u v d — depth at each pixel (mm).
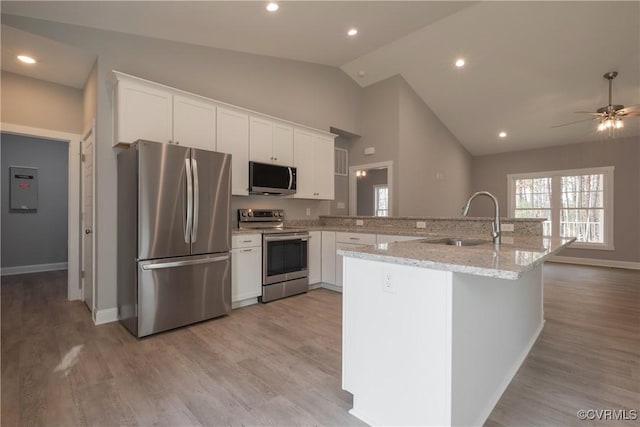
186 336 2621
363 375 1595
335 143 5785
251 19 3080
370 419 1563
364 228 4266
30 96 3346
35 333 2666
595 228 6547
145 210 2578
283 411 1649
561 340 2590
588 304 3605
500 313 1790
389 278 1479
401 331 1437
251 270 3449
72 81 3480
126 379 1946
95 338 2562
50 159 5500
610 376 2018
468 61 4820
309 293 3996
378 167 5641
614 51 4133
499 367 1800
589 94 5066
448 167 6926
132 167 2643
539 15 3779
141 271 2557
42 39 2662
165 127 2982
